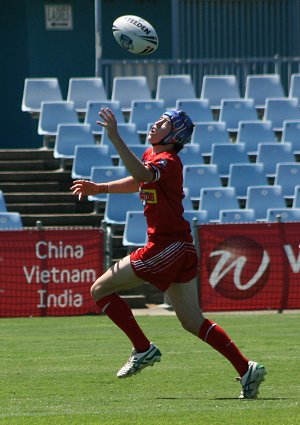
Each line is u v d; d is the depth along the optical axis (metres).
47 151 63.78
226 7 77.38
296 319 46.69
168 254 25.72
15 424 22.41
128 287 26.39
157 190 25.66
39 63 76.06
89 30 76.69
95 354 35.97
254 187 58.47
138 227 54.16
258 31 77.88
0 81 76.62
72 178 61.81
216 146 62.62
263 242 49.81
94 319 47.31
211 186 60.31
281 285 50.03
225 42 77.44
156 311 50.53
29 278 48.19
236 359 26.31
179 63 71.06
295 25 78.19
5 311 48.06
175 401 26.16
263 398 26.53
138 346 26.45
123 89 68.69
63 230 48.44
